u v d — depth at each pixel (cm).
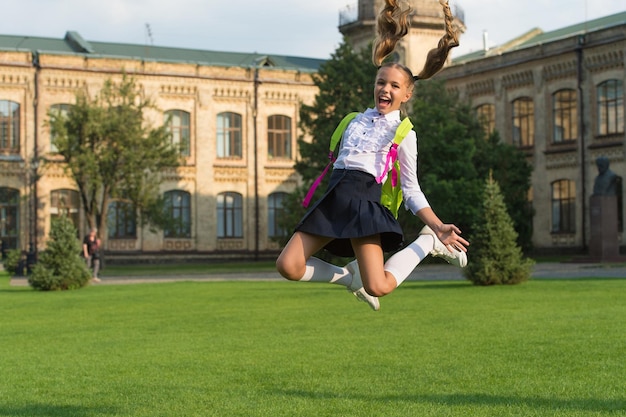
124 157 4559
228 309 1759
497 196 2389
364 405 738
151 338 1284
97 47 5841
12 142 5319
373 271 548
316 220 555
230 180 5838
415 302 1791
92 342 1255
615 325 1274
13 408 765
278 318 1534
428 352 1048
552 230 5262
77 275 2616
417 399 757
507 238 2342
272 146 5947
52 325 1524
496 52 6072
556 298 1814
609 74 4916
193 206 5725
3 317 1700
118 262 5481
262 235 5903
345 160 575
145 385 873
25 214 5297
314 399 772
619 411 686
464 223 4062
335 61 4469
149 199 4653
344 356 1035
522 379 841
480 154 4672
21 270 3894
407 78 583
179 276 3706
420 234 586
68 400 802
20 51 5309
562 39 5153
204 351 1118
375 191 566
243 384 863
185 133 5734
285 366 971
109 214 5441
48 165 5066
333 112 4416
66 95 5391
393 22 589
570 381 823
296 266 554
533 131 5378
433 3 5712
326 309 1689
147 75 5603
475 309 1603
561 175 5194
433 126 4178
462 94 5797
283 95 5944
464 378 857
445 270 3675
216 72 5781
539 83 5319
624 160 4831
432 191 3969
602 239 4028
